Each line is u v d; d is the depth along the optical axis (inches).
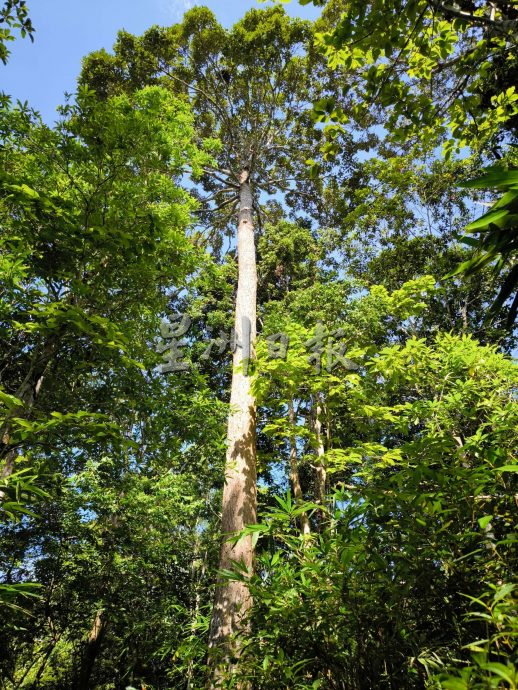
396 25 105.7
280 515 70.1
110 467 257.6
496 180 37.6
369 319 319.3
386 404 313.7
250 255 406.6
